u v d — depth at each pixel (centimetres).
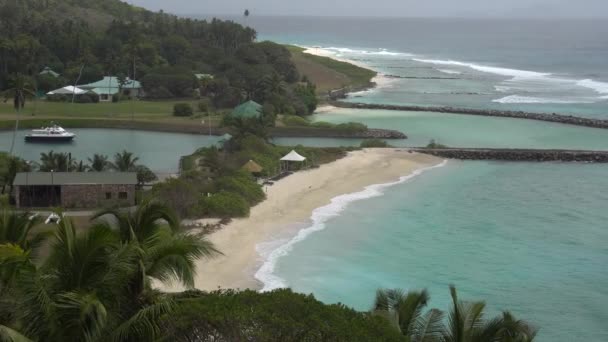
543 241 6538
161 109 14512
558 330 4681
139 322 2333
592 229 6938
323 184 8556
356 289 5275
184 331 2377
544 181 9112
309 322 2384
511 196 8269
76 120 12850
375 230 6769
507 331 2722
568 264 5925
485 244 6419
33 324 2231
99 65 17025
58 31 18788
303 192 8106
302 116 14750
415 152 10662
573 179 9262
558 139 12231
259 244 6222
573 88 19938
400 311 2886
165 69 16500
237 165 8581
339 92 18538
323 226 6850
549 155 10544
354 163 9781
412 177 9206
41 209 6812
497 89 19750
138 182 7625
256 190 7669
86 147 11044
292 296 2622
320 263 5800
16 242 2905
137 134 12425
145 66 16950
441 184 8838
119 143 11462
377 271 5653
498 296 5219
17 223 2972
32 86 12662
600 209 7712
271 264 5734
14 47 16075
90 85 15862
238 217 6881
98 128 12862
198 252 2655
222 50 19625
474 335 2688
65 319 2262
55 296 2298
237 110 12888
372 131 12638
